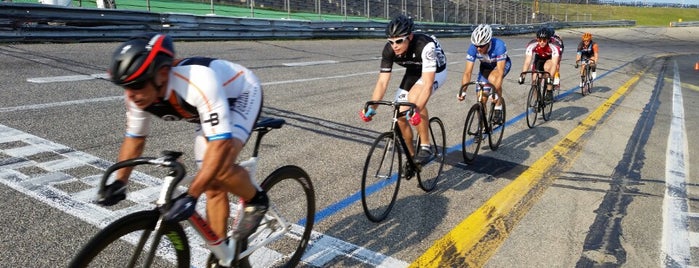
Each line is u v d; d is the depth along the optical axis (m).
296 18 21.25
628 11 70.25
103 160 3.78
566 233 3.33
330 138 5.12
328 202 3.49
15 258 2.39
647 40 41.09
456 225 3.33
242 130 1.96
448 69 12.23
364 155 4.71
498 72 5.23
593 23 49.31
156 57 1.55
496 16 38.50
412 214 3.45
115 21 10.32
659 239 3.32
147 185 3.38
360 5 26.59
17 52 7.91
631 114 8.33
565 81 12.16
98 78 6.74
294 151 4.57
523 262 2.88
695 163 5.46
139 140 1.90
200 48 11.05
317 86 7.96
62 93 5.71
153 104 1.76
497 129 5.36
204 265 2.49
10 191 3.08
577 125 7.09
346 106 6.70
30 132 4.23
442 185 4.12
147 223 1.72
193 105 1.74
